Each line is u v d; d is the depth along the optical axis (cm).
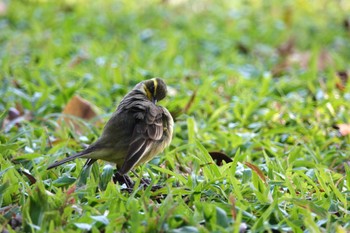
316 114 1337
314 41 2073
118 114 969
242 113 1387
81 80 1470
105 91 1487
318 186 975
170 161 1038
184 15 2261
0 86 1503
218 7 2364
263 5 2389
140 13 2264
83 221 807
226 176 948
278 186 946
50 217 798
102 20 2147
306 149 1130
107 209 857
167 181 969
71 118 1271
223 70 1650
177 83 1551
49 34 1988
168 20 2198
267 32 2097
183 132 1258
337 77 1571
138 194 935
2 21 2156
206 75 1606
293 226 804
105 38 2006
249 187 930
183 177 960
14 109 1313
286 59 1847
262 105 1409
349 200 926
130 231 795
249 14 2298
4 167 974
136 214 795
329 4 2438
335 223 801
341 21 2277
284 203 898
